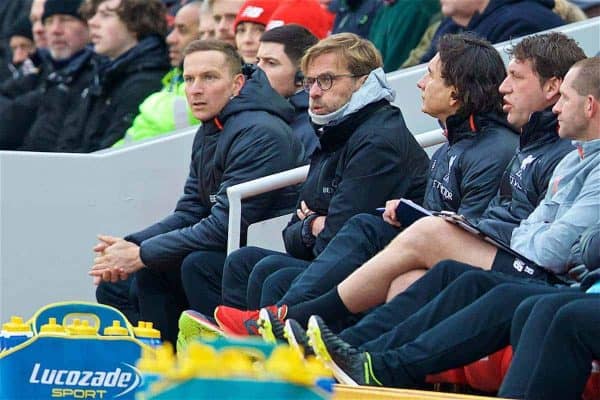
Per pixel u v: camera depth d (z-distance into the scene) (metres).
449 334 14.55
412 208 16.91
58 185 25.06
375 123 18.67
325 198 19.00
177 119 26.89
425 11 26.84
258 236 21.52
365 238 17.22
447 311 14.94
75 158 25.09
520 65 17.30
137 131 27.30
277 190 21.58
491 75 18.05
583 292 13.91
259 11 25.75
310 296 16.95
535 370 13.51
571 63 17.16
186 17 28.77
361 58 18.75
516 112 17.33
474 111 18.08
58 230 25.06
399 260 16.05
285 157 21.52
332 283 17.00
